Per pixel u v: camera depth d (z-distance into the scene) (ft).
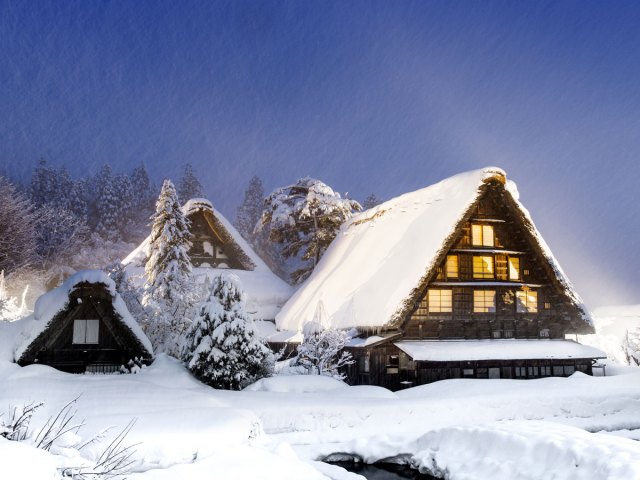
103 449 41.60
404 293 98.99
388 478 60.03
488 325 108.27
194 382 83.87
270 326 143.54
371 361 101.30
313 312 121.90
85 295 83.51
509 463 50.29
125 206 295.28
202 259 153.69
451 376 101.55
